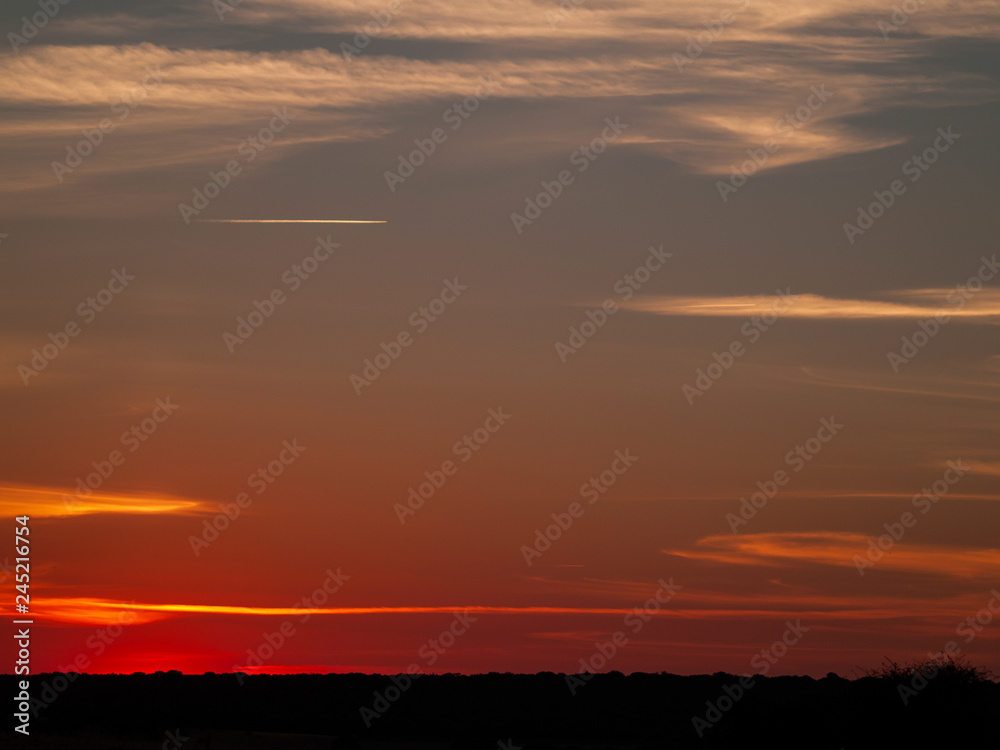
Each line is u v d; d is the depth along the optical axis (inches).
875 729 1590.8
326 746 2374.5
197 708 2844.5
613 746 2437.3
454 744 2351.1
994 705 1615.4
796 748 1659.7
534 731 2640.3
